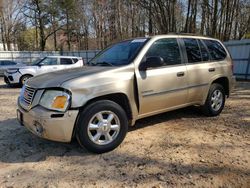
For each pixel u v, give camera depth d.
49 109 3.46
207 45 5.43
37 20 35.06
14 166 3.51
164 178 3.09
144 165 3.43
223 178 3.07
